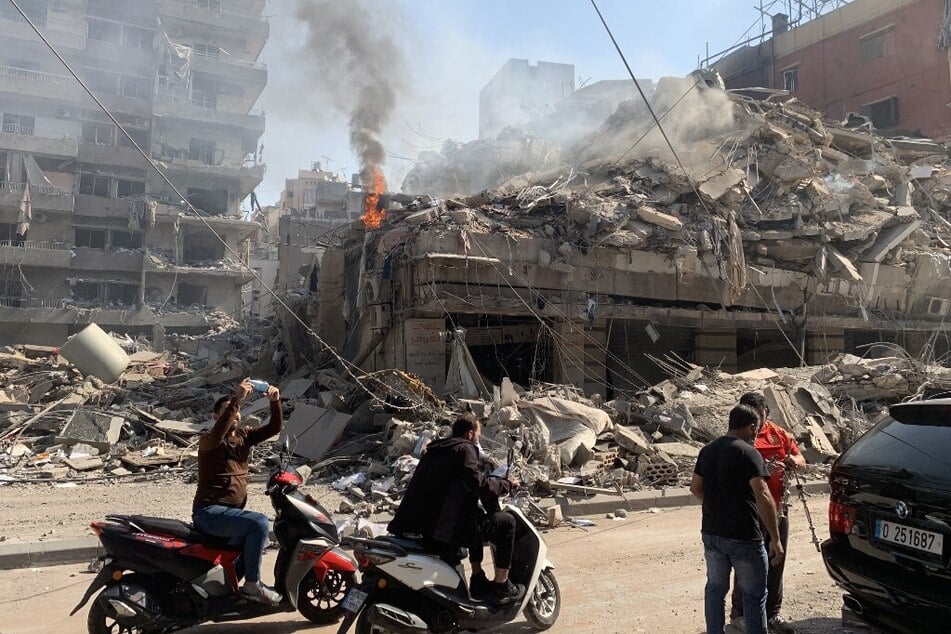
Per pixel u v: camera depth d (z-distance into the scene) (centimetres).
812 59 4006
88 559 687
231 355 2897
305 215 5409
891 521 402
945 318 2150
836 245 2034
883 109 3622
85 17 4391
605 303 1778
